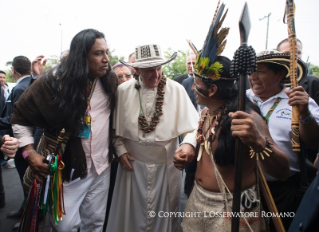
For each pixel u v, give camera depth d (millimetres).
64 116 1905
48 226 3045
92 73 2027
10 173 4941
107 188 2354
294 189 1935
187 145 1950
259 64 1963
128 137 2271
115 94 2256
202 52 1469
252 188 1501
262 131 1384
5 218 3217
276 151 1363
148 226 2318
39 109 1930
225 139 1400
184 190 3961
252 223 1460
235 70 1194
